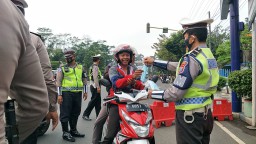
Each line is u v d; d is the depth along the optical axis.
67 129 6.81
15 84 1.45
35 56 1.47
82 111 11.22
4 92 1.23
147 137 3.75
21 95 1.48
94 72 8.70
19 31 1.29
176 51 39.16
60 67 6.81
